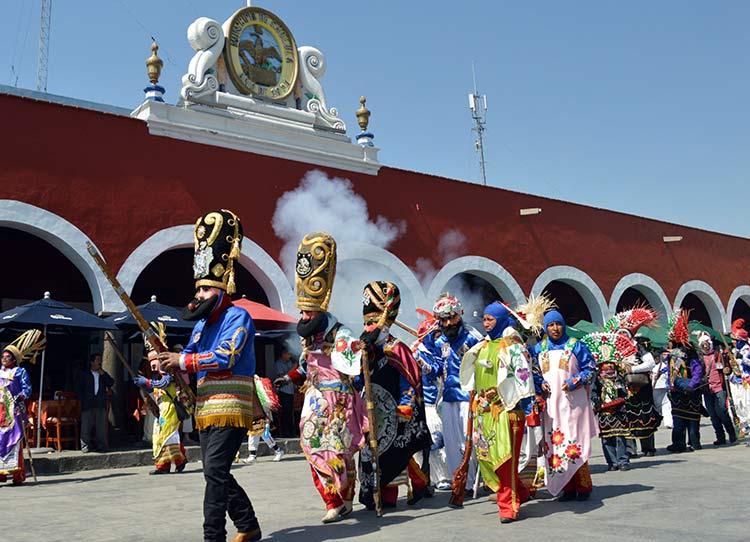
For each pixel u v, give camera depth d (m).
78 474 10.84
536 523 5.83
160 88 15.03
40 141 13.15
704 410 11.56
